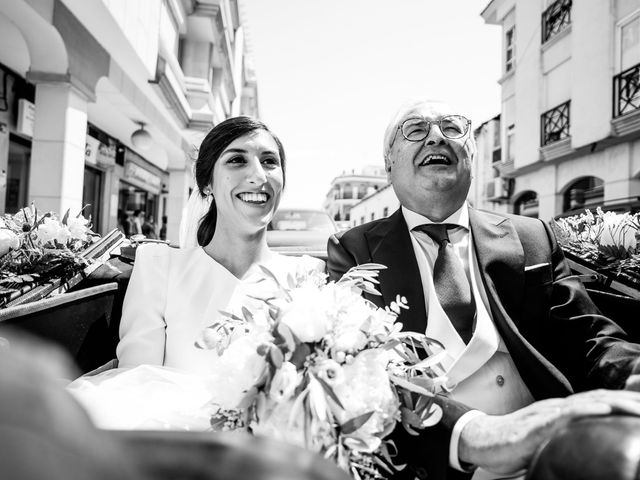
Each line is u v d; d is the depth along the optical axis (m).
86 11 5.19
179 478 0.47
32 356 0.36
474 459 1.07
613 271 2.35
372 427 1.05
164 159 13.07
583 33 11.20
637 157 10.14
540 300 1.77
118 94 7.16
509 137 15.27
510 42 15.48
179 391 1.37
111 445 0.35
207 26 11.48
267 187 1.96
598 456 0.67
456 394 1.61
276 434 1.01
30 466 0.26
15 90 6.37
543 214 13.54
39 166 5.20
